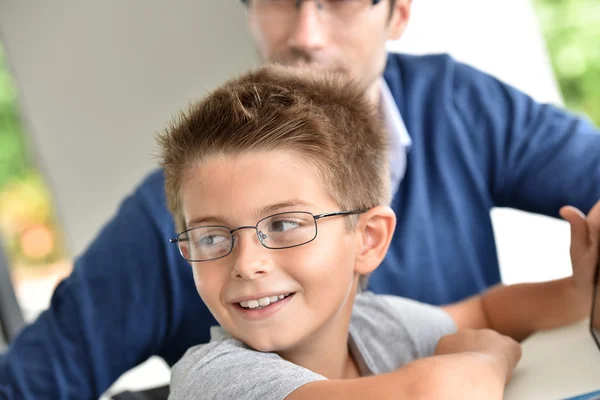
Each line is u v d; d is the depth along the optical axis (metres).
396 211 1.38
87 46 2.45
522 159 1.45
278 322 0.81
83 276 1.23
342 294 0.85
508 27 2.34
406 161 1.40
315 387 0.74
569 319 1.03
